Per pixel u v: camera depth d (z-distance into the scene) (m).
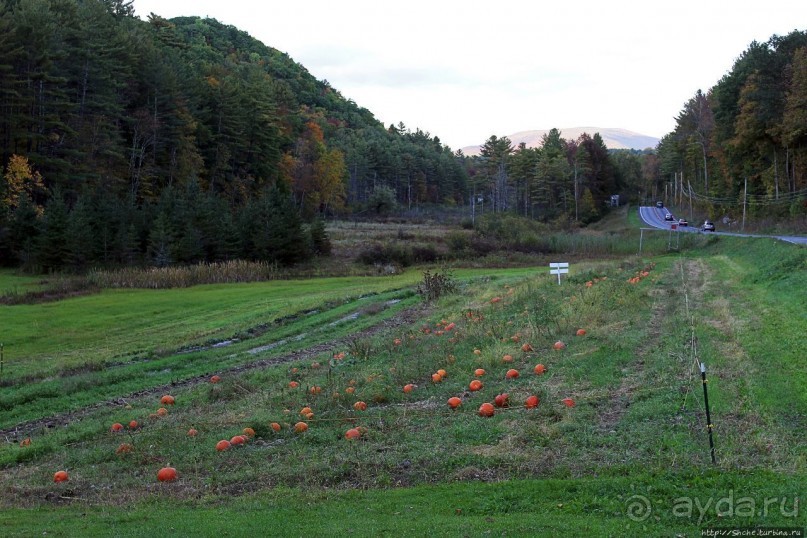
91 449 11.91
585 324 19.42
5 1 72.50
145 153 80.62
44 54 64.44
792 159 65.25
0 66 60.72
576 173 114.75
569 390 12.81
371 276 54.47
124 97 79.62
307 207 109.00
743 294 23.55
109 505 8.73
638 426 10.24
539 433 10.21
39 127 66.56
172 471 9.80
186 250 55.88
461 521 7.17
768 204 66.88
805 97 56.97
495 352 16.58
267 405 14.12
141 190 76.81
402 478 9.00
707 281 29.61
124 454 11.25
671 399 11.38
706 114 104.25
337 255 65.88
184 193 71.50
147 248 56.41
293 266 60.00
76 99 72.00
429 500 7.96
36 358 23.95
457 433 10.70
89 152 69.75
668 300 23.75
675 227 77.75
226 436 11.70
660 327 18.34
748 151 71.44
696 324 18.08
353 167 141.00
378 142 160.88
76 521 8.02
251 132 97.88
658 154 152.75
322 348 22.84
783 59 64.62
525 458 9.22
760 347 14.41
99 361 22.39
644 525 6.71
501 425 10.91
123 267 53.72
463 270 54.94
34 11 66.94
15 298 38.31
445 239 70.38
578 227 103.75
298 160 114.31
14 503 9.09
